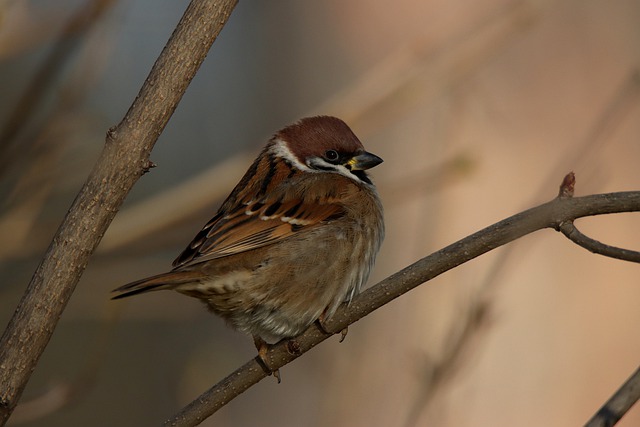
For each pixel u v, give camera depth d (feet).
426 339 40.19
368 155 30.37
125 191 18.19
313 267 27.09
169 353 56.29
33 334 18.01
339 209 28.12
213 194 35.81
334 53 52.01
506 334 41.32
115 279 37.29
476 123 43.68
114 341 56.08
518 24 37.40
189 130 61.21
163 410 56.08
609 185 43.19
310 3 52.95
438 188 38.75
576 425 40.88
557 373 41.06
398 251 45.27
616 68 44.34
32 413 26.96
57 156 29.78
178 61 18.25
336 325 23.65
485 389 40.96
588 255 41.86
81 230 18.07
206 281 25.61
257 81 56.18
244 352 53.67
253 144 56.03
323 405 34.01
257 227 27.09
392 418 37.91
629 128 43.32
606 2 44.70
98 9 27.76
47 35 28.48
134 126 18.12
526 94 44.29
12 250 30.50
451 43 38.04
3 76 53.16
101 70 29.60
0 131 32.22
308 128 30.45
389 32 50.39
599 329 41.32
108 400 55.57
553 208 20.36
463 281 39.96
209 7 18.38
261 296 26.40
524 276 41.65
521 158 43.57
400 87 37.09
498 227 21.03
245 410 47.85
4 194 33.96
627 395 18.31
